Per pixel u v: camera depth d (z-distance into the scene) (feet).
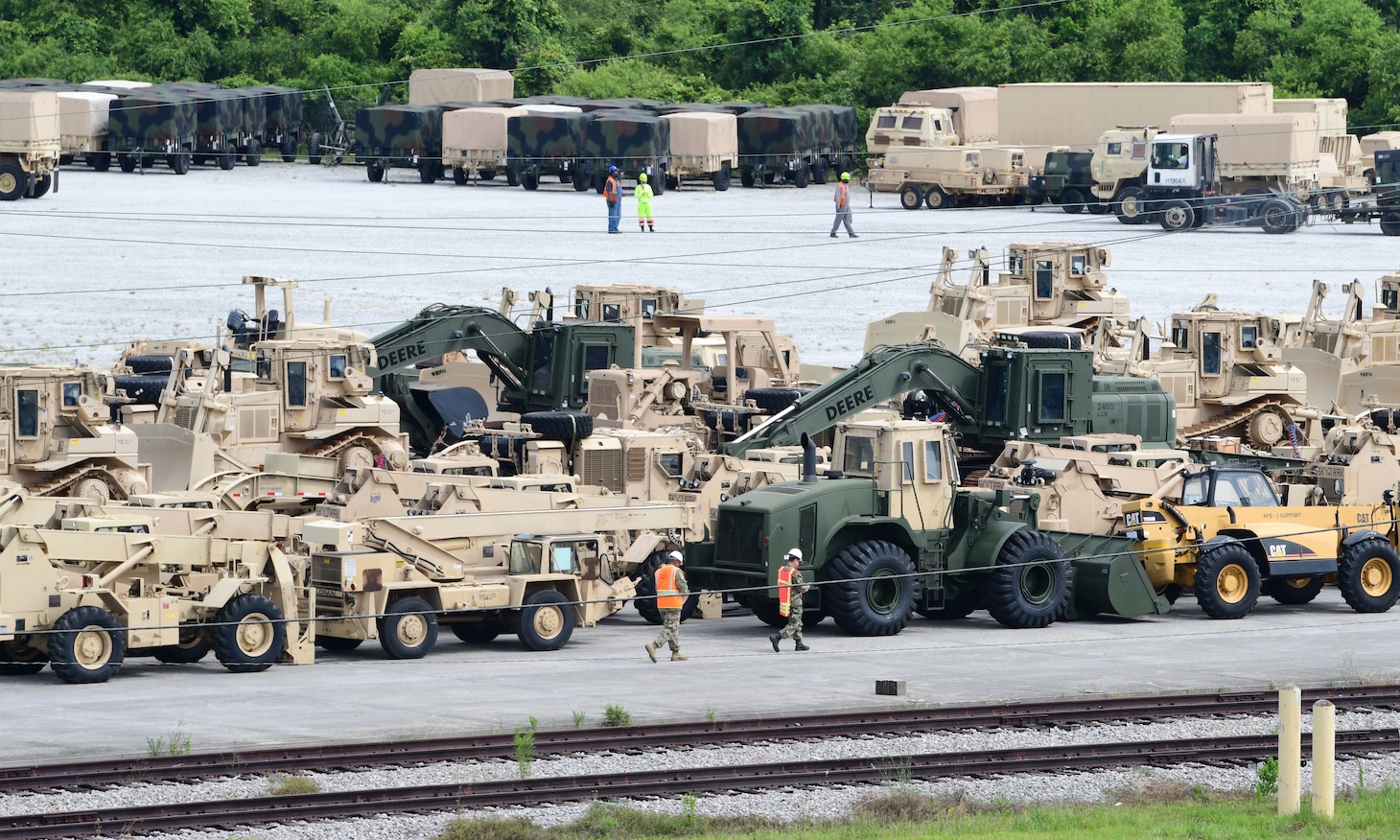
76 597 332.39
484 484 399.65
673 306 602.85
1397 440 448.24
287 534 379.55
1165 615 410.93
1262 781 253.24
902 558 383.86
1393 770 271.90
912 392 525.75
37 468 457.68
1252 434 579.07
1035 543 392.68
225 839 231.09
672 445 451.12
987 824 238.27
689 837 232.73
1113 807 249.14
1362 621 400.47
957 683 327.88
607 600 383.86
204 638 357.20
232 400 501.15
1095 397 502.38
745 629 396.57
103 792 249.96
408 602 359.25
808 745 281.74
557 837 231.91
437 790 249.96
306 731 285.64
